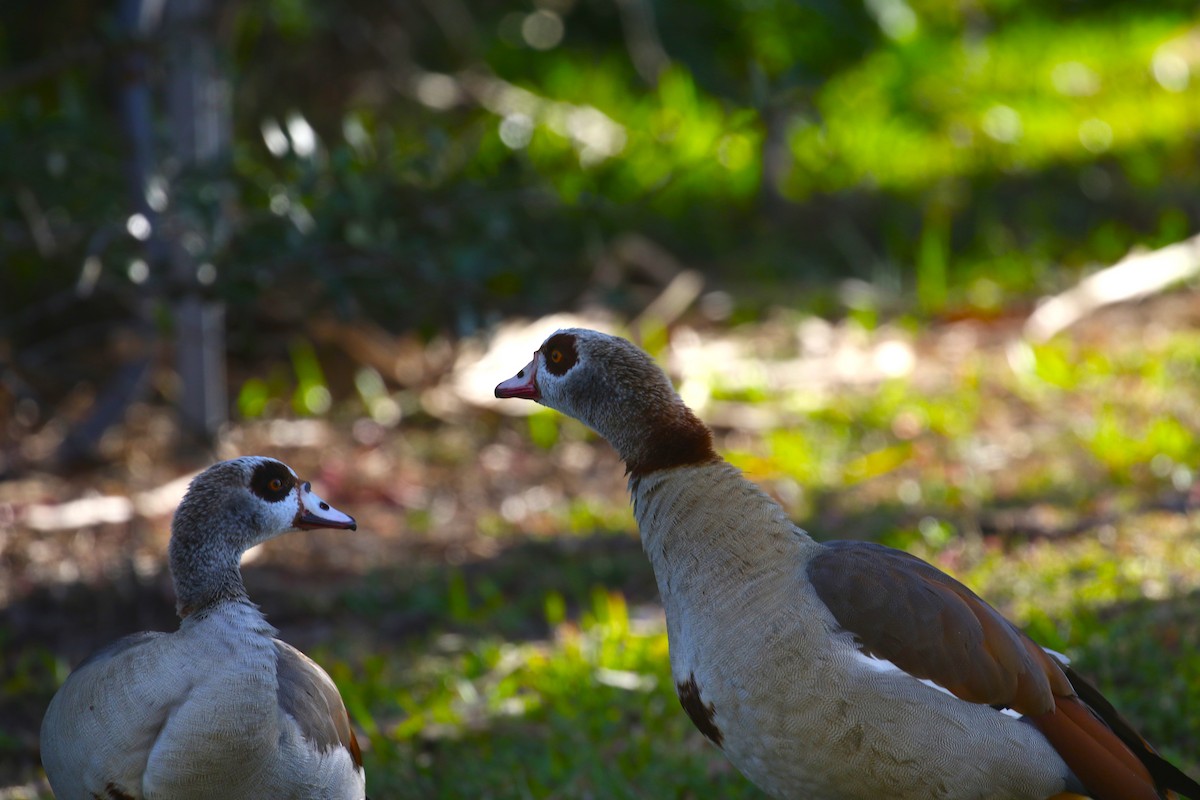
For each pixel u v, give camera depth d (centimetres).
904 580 521
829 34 2014
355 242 1016
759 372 1354
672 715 754
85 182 1100
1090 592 799
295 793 525
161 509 1151
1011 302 1494
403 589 1009
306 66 1664
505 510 1162
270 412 1364
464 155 1381
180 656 500
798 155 1914
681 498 545
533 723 768
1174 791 546
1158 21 2353
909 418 1222
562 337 589
